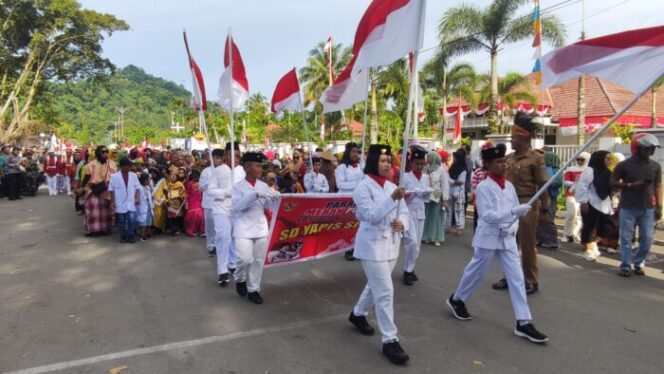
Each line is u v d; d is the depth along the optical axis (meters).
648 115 24.36
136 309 5.29
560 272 6.96
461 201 9.98
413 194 6.18
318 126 42.75
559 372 3.85
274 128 47.03
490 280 6.47
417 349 4.27
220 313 5.16
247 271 5.61
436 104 36.66
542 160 5.70
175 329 4.70
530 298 5.73
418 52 4.25
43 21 35.00
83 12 35.25
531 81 29.08
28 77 37.38
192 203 9.87
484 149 4.79
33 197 17.94
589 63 4.50
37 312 5.17
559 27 20.03
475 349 4.27
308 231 5.89
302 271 6.93
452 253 8.25
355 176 7.64
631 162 6.64
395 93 33.12
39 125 42.06
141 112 118.88
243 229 5.45
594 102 25.78
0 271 6.94
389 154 4.26
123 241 9.20
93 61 38.81
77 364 3.94
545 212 5.78
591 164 7.65
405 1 4.41
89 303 5.49
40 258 7.80
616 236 8.12
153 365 3.93
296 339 4.48
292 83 8.10
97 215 9.82
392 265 4.22
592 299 5.70
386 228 4.12
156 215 9.85
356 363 3.99
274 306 5.41
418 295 5.84
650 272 7.01
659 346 4.36
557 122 26.22
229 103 6.36
